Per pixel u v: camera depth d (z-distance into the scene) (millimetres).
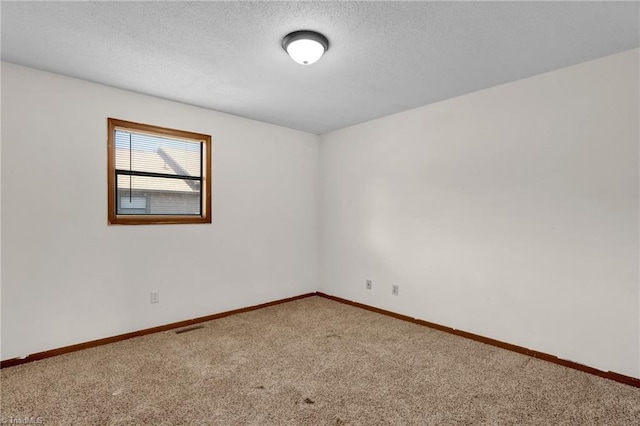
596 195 2453
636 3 1771
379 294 3951
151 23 1977
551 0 1750
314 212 4711
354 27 2018
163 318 3311
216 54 2367
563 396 2162
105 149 2945
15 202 2531
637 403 2090
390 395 2164
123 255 3059
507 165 2904
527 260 2791
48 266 2674
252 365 2566
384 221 3904
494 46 2254
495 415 1957
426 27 2016
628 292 2326
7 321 2512
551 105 2656
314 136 4703
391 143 3826
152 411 1968
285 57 2408
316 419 1906
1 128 2477
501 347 2928
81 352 2768
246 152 3947
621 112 2344
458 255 3240
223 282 3762
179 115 3400
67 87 2750
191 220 3492
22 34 2104
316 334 3232
